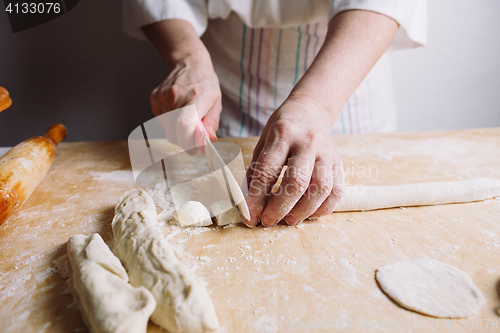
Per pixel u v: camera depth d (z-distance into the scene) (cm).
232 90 171
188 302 58
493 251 80
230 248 81
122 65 216
